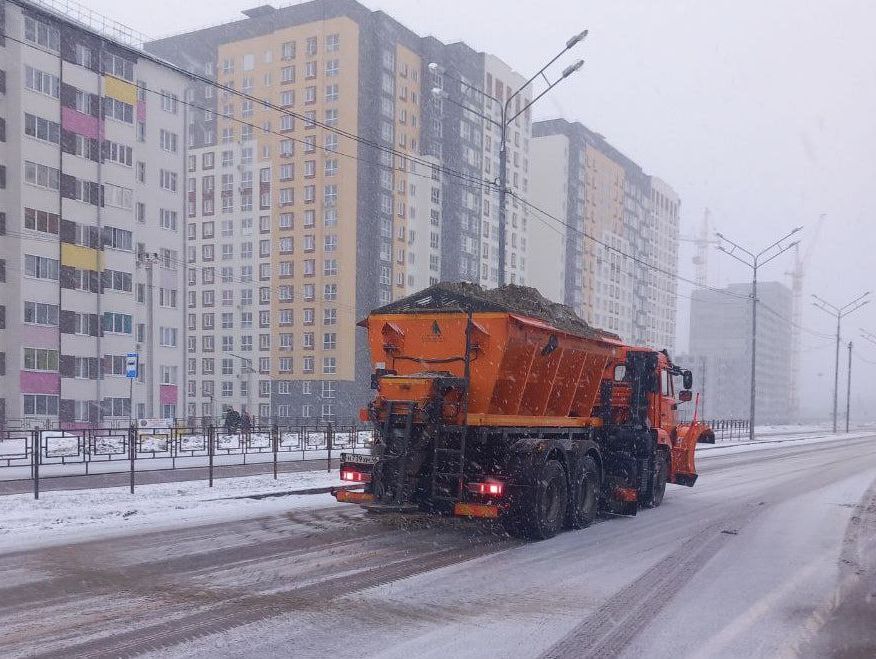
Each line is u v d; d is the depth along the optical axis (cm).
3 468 1727
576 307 10375
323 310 7394
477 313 970
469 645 541
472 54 8431
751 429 4472
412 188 7862
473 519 1112
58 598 643
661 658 524
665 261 13662
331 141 7406
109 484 1420
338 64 7388
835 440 4966
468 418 960
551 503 1016
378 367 1052
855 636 580
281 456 2272
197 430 2694
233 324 8069
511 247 9075
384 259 7538
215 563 782
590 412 1235
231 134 8056
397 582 720
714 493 1593
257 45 7894
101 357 4694
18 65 4300
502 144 1989
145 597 649
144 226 5216
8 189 4294
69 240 4544
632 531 1077
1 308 4247
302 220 7550
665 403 1405
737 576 780
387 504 934
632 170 12219
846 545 970
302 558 816
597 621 608
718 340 17562
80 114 4631
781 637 575
